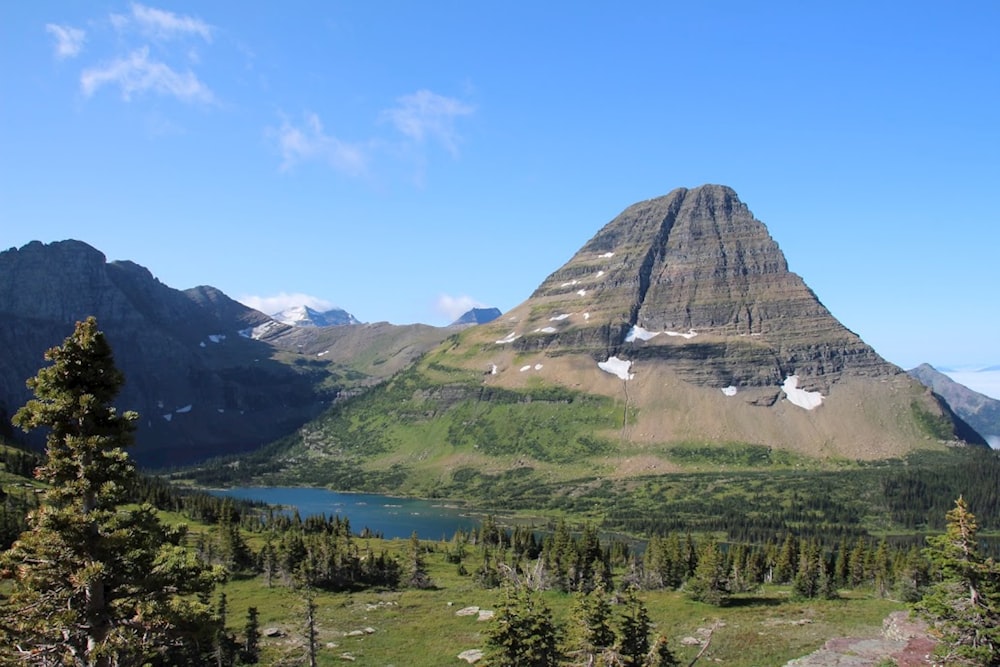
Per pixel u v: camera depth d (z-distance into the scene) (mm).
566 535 143875
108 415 29734
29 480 171625
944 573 43594
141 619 28531
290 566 133375
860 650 66688
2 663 27375
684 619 89625
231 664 72312
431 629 93938
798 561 154000
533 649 51188
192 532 171000
